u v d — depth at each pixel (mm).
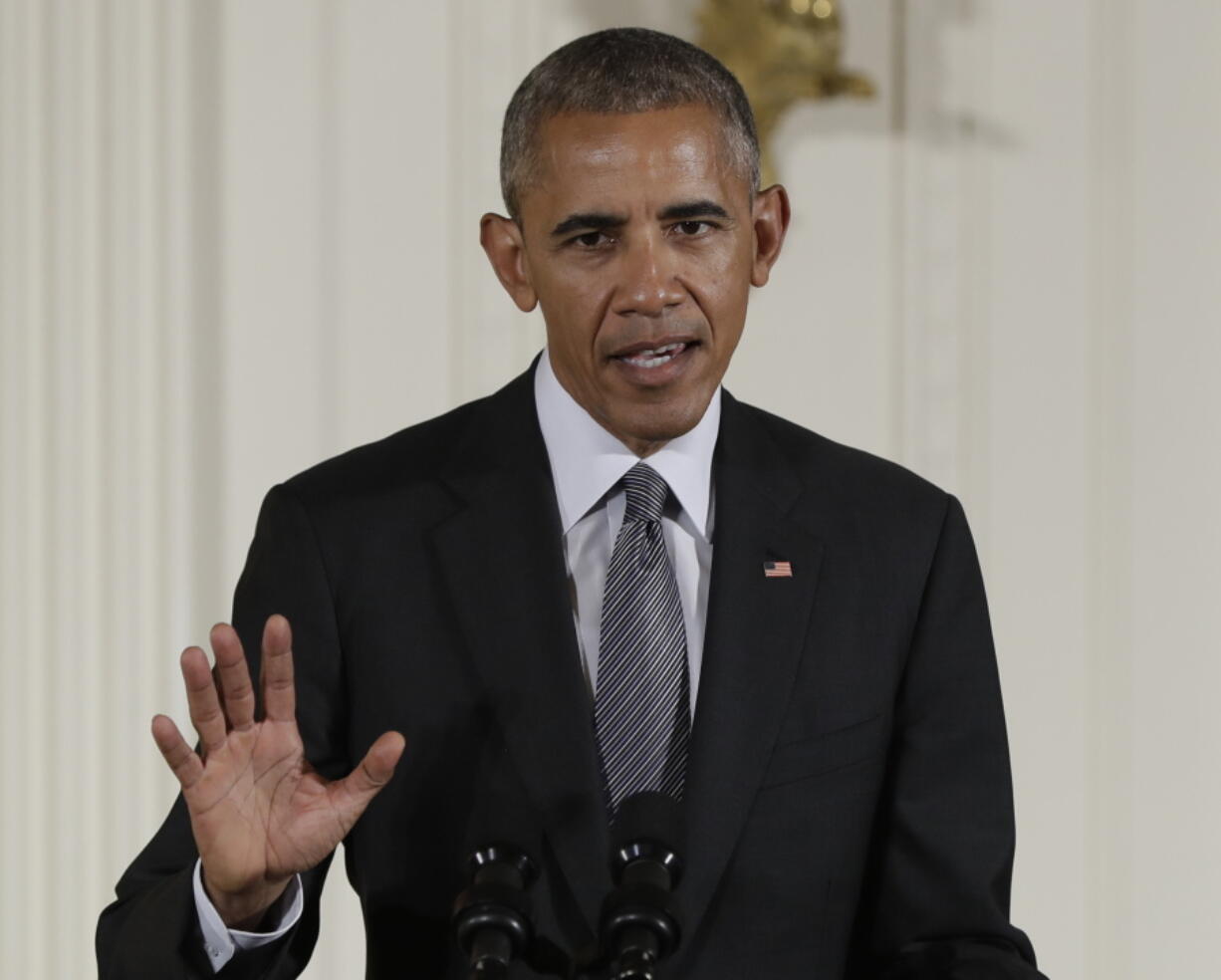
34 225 13156
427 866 6852
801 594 7109
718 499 7250
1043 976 6531
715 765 6727
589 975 5453
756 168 6738
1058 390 14438
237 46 13328
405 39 13609
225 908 6141
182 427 13344
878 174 14234
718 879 6625
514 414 7457
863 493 7512
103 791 13289
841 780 6980
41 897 13227
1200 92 14484
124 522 13273
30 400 13156
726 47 13773
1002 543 14391
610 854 5441
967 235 14305
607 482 7160
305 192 13477
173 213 13297
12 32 13109
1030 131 14391
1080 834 14523
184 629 13367
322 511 7250
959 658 7316
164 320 13312
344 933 13539
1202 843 14602
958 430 14336
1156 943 14578
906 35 14195
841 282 14219
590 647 7059
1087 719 14508
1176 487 14516
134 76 13219
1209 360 14523
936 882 6988
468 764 6875
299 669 7008
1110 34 14414
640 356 6469
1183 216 14484
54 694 13219
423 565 7121
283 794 6043
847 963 7223
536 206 6539
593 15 13875
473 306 13711
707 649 6930
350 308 13539
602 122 6363
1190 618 14555
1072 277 14430
